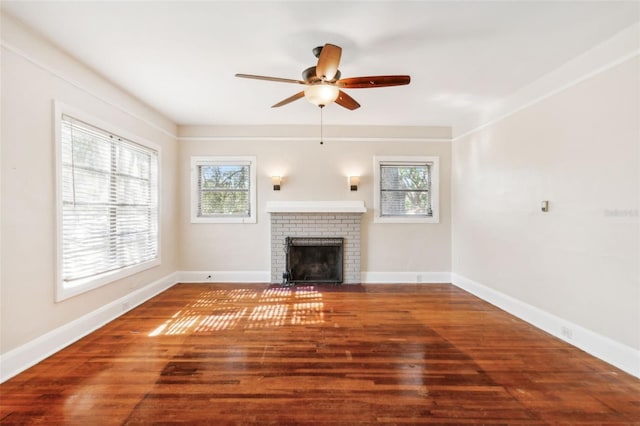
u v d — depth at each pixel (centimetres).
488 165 387
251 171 479
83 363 229
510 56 257
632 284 215
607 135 231
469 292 429
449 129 484
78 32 225
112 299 322
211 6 195
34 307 229
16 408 178
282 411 178
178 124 471
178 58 264
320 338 275
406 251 486
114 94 321
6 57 207
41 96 234
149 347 256
